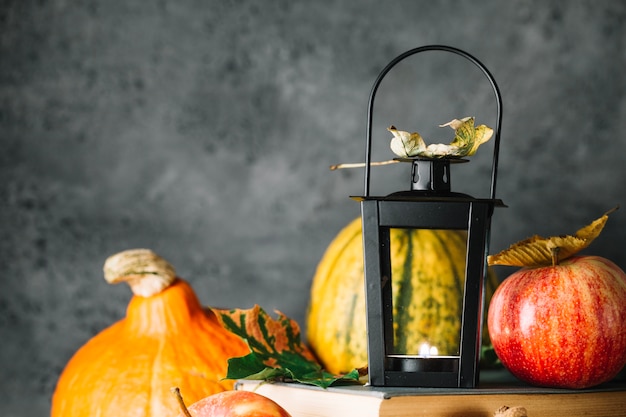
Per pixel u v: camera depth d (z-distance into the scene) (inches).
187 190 46.9
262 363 35.0
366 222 33.0
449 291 38.1
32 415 46.3
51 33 47.0
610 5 45.1
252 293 46.8
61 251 46.8
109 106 47.0
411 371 32.8
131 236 46.8
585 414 32.7
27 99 46.9
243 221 46.9
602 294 32.3
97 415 36.9
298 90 46.9
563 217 45.1
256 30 47.0
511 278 33.6
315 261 46.6
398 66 46.2
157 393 37.1
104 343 39.2
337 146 46.6
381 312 32.9
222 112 47.0
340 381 33.6
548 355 32.4
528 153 45.4
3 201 46.8
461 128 32.6
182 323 39.1
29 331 46.5
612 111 45.0
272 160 46.9
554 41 45.4
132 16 47.2
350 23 46.6
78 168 46.9
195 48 47.1
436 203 32.9
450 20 46.0
